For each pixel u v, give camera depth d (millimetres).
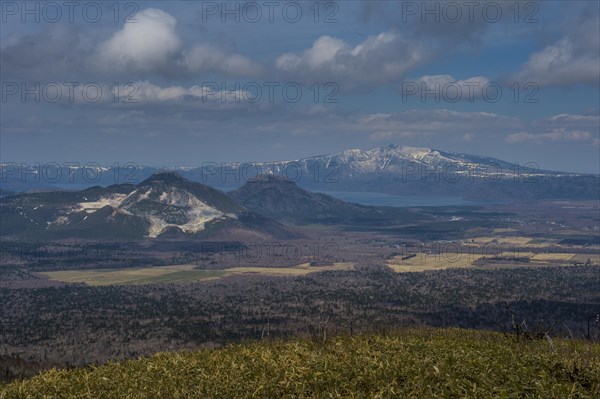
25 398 20719
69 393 20500
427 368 18188
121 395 19766
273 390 18359
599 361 19594
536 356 19875
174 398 19078
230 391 18844
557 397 15508
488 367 18062
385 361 19234
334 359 20578
